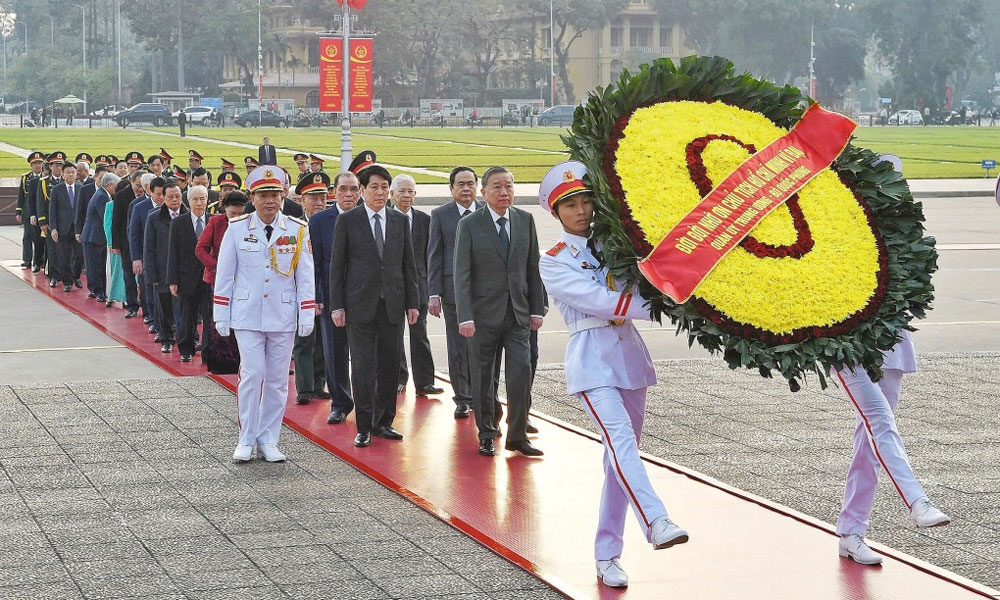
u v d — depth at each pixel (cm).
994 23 16438
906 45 13712
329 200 1501
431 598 661
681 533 629
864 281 651
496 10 13300
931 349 1538
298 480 916
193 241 1426
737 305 631
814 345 632
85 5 16675
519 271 998
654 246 643
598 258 669
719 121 689
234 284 974
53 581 684
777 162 671
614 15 13262
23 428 1079
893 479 694
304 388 1223
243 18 13088
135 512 823
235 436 1058
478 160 5834
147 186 1686
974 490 892
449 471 945
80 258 2191
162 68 14962
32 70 15350
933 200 4150
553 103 12825
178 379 1329
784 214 659
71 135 8550
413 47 13275
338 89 4188
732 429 1091
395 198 1243
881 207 677
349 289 1034
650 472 936
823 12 12925
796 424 1111
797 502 860
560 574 705
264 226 975
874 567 718
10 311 1927
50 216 2158
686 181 661
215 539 764
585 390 680
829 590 679
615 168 662
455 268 999
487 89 13488
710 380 1327
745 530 790
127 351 1540
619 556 700
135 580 686
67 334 1686
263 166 981
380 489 893
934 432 1081
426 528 793
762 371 627
